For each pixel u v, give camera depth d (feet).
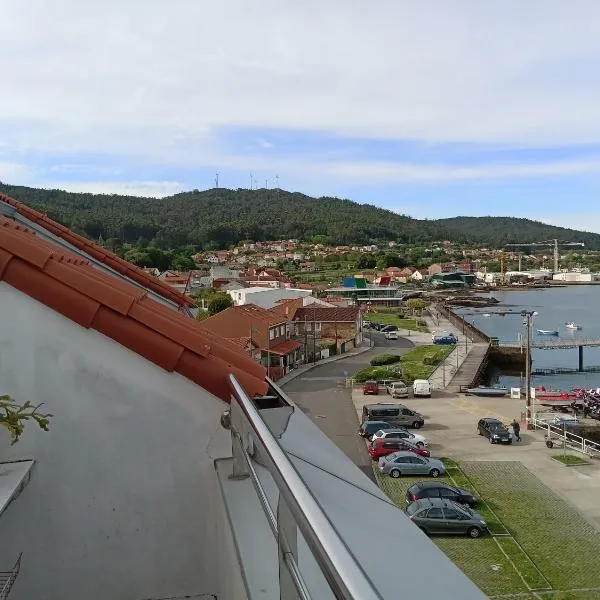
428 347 181.68
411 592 4.58
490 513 55.52
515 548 47.67
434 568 5.06
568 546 48.21
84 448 8.95
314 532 3.48
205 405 9.11
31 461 8.84
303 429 9.94
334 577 3.05
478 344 185.88
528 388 95.86
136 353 8.95
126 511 9.06
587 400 114.11
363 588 2.82
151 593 9.13
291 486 4.18
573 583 41.93
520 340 182.50
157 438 9.04
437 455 76.38
